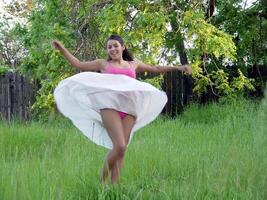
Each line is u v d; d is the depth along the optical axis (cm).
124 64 671
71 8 1434
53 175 578
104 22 1352
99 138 677
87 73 638
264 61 1752
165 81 1719
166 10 1432
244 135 1019
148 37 1370
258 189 534
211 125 1257
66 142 948
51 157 799
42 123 1348
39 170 575
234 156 718
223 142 962
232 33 1697
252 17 1686
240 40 1683
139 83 639
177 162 745
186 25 1448
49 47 1366
